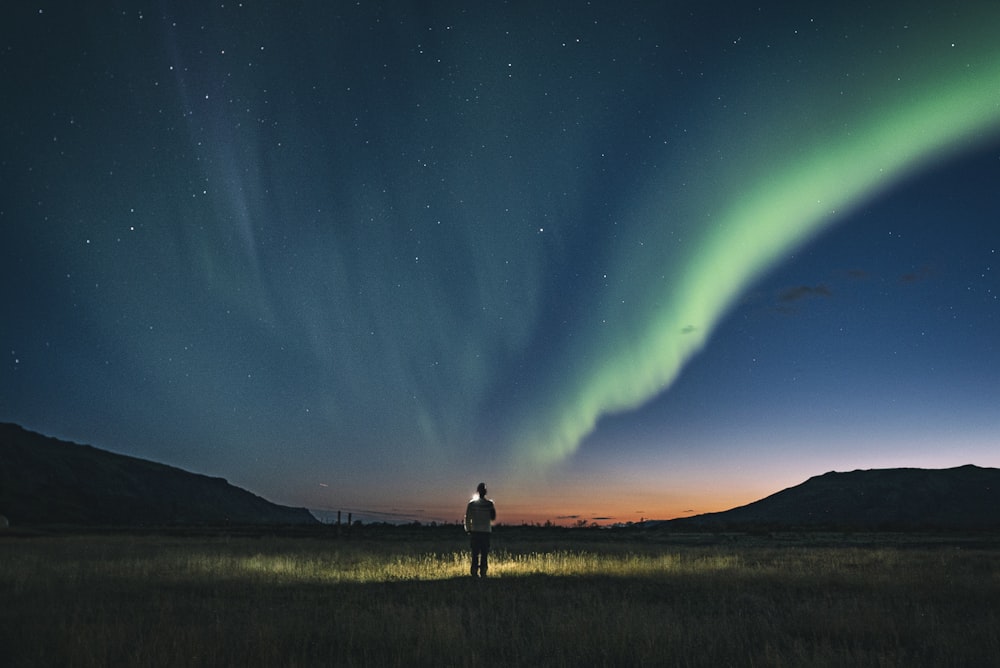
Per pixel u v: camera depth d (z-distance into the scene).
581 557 20.22
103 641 7.51
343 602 11.20
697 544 34.06
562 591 12.94
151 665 6.61
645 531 54.88
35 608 10.59
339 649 7.57
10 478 142.38
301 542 33.97
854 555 23.11
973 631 8.41
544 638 8.02
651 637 7.81
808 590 13.28
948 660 7.14
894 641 8.20
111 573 16.17
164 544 31.16
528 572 16.81
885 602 11.30
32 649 7.61
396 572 16.70
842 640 8.32
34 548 27.25
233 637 8.03
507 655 7.43
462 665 6.90
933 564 18.62
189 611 10.45
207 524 79.62
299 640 8.05
